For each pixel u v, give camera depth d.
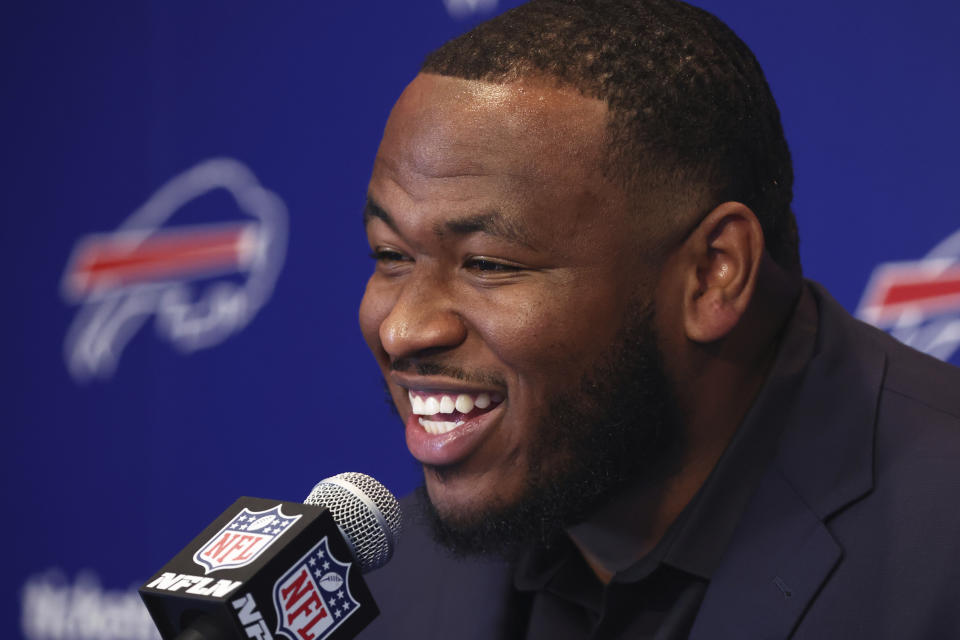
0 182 9.24
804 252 6.23
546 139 3.00
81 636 8.85
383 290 3.29
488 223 2.99
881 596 3.02
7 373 9.23
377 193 3.19
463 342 3.09
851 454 3.26
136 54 8.59
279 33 7.97
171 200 8.45
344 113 7.69
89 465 8.82
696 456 3.39
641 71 3.14
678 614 3.38
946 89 5.82
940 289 5.85
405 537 4.23
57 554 8.98
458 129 3.03
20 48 9.18
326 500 3.10
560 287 3.03
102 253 8.79
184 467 8.37
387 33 7.52
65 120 8.96
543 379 3.07
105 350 8.77
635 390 3.17
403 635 3.95
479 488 3.21
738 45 3.52
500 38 3.18
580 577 3.69
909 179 5.94
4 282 9.23
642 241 3.10
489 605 3.84
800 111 6.23
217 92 8.25
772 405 3.39
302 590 2.72
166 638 2.79
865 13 6.04
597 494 3.24
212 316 8.27
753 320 3.39
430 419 3.25
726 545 3.37
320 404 7.79
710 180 3.21
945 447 3.20
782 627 3.09
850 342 3.56
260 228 8.04
